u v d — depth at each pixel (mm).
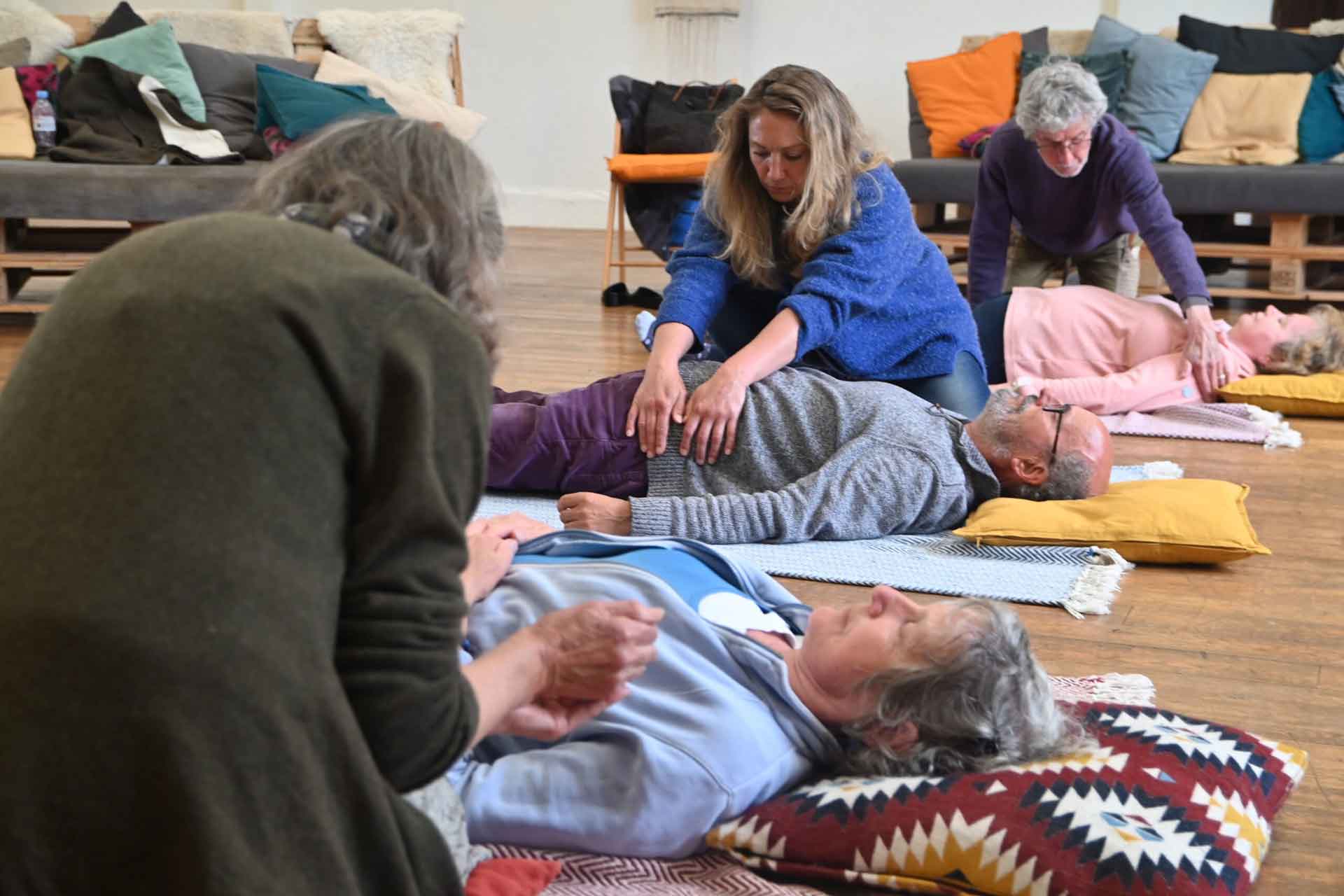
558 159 8359
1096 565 2443
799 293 2656
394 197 987
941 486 2508
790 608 1708
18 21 5934
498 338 1061
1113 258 4242
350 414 872
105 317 858
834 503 2453
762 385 2551
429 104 6203
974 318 3887
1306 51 5887
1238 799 1395
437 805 1139
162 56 5781
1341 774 1681
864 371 2838
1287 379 3777
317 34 6406
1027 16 7340
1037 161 3992
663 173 5484
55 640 812
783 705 1434
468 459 932
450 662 933
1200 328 3695
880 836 1328
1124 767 1387
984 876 1290
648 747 1356
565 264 6879
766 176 2674
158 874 844
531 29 8180
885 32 7566
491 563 1566
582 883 1343
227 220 916
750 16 7754
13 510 842
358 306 875
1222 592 2383
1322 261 5738
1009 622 1405
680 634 1463
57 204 4973
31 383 873
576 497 2430
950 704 1379
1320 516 2887
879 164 2789
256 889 840
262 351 843
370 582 897
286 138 5625
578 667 1163
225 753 824
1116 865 1249
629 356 4414
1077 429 2572
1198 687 1956
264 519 837
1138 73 5945
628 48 8047
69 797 824
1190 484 2639
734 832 1370
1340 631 2199
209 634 818
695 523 2406
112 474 825
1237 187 5340
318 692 860
